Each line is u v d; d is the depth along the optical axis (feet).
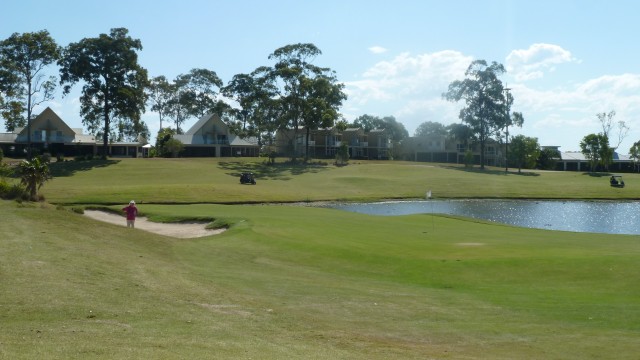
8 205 77.05
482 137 377.09
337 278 62.80
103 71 298.35
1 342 30.55
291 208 154.61
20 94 289.74
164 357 29.84
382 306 48.85
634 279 57.16
